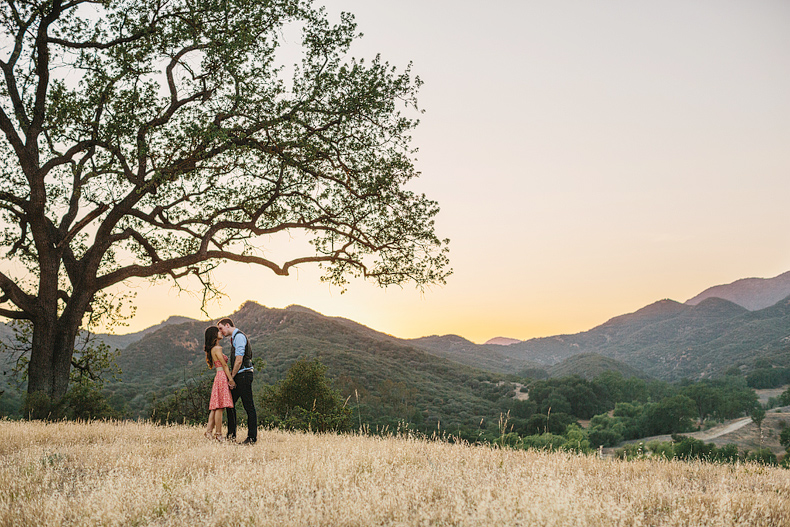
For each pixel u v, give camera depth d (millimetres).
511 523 3145
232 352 7828
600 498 3727
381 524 3338
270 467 4945
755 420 92812
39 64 16328
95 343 20453
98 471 5203
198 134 15312
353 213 18828
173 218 18859
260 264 18266
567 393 142500
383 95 17656
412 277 18859
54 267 16516
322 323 181000
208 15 16500
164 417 17625
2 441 7074
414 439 7883
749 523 3467
